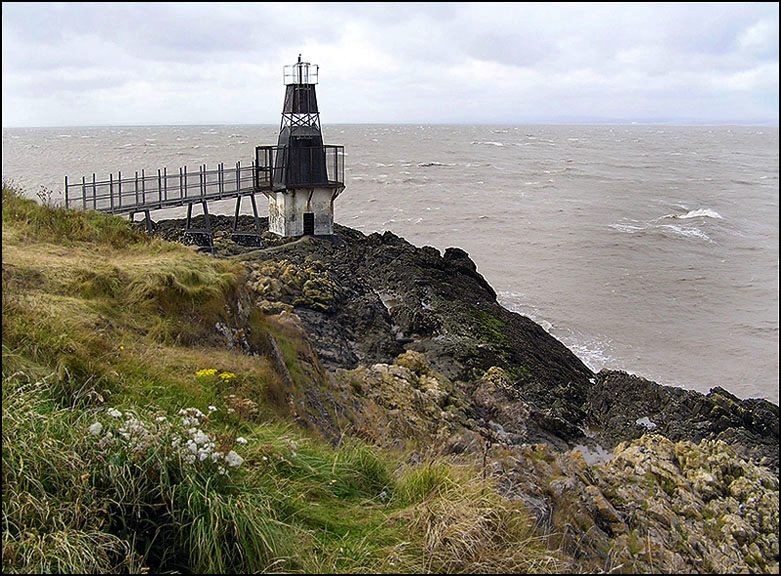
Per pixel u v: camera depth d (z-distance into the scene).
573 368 25.33
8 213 12.55
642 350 30.69
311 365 12.72
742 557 10.80
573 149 183.25
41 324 8.28
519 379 21.33
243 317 11.62
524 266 45.56
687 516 11.58
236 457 6.41
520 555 6.65
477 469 8.89
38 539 5.42
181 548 5.86
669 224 61.94
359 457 8.15
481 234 56.69
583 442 18.36
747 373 28.48
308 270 25.95
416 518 6.82
